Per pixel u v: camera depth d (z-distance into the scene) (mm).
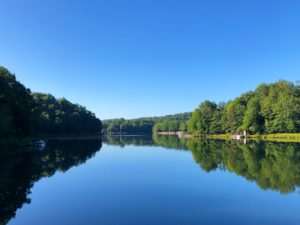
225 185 24000
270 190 22078
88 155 49906
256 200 19406
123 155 50469
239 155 45688
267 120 107875
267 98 111250
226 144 75062
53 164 37125
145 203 18875
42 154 48844
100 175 29188
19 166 34156
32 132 80625
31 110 80688
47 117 124375
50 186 23859
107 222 15305
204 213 16766
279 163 35344
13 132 66312
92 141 102625
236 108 124750
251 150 53969
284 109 100000
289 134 97625
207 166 34812
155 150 61344
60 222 15367
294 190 21953
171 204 18594
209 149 59875
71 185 24312
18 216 16312
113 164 37688
